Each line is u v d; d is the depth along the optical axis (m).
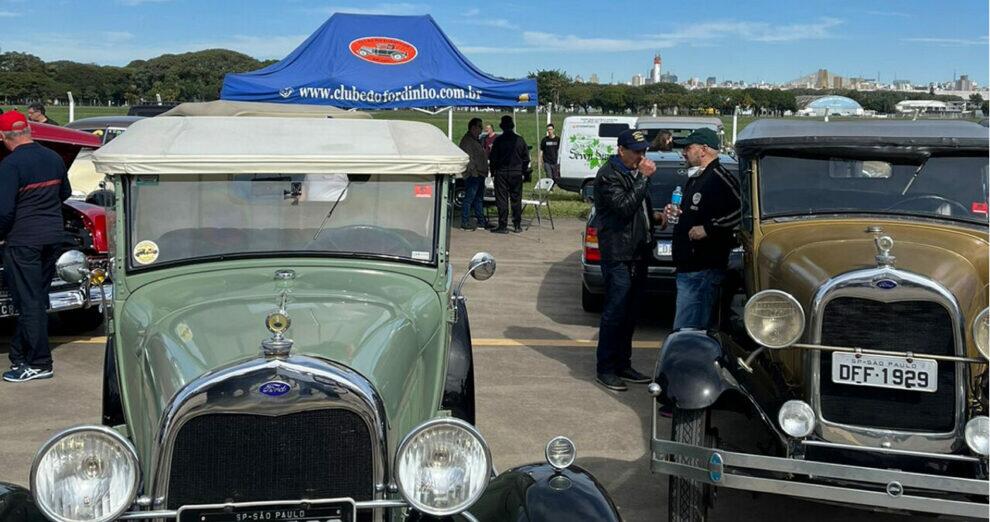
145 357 3.45
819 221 5.18
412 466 3.06
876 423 4.24
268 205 4.11
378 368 3.36
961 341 4.10
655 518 4.84
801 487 4.01
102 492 2.97
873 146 5.19
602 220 6.80
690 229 6.28
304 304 3.70
